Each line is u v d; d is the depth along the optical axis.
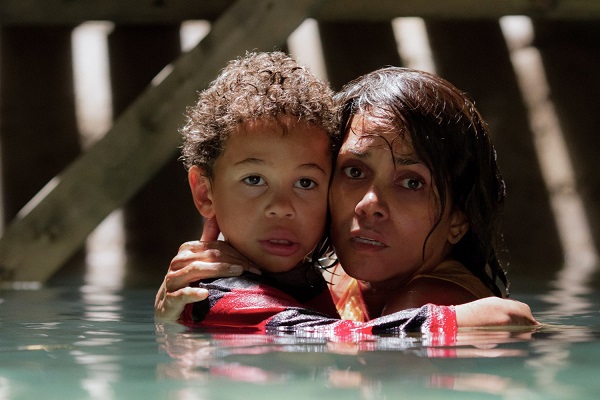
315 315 2.23
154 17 7.69
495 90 9.18
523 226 8.48
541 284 4.72
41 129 8.70
